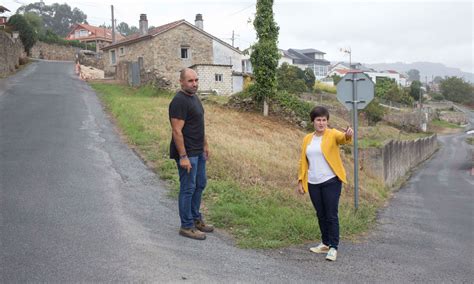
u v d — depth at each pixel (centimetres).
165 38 3322
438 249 673
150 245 522
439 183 1964
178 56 3384
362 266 541
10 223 560
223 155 1010
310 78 5456
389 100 6247
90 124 1365
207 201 732
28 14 6800
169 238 555
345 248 620
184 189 557
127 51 3550
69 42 6097
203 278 449
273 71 1967
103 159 952
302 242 612
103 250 494
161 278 438
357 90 838
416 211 1094
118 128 1334
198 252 520
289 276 479
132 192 747
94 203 666
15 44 3588
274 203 770
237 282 449
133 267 457
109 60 3831
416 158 3045
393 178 1903
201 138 557
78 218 595
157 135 1175
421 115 5894
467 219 1009
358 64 5378
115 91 2348
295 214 722
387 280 500
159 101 1881
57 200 667
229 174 894
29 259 459
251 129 1600
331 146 548
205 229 599
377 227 811
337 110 4244
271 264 511
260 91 1969
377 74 10256
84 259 467
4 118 1385
